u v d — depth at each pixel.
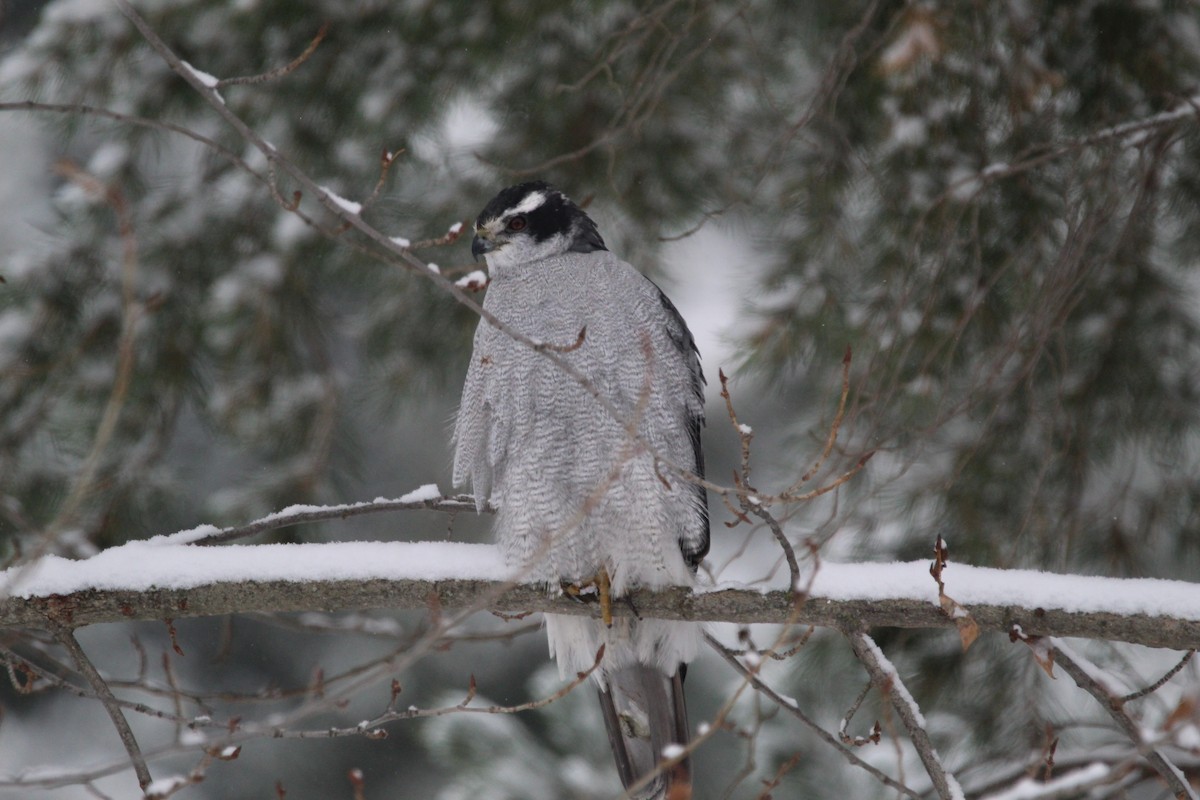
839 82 10.32
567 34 11.54
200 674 16.14
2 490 10.39
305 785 16.03
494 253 9.05
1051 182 10.14
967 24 10.03
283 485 11.09
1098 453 10.20
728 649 7.65
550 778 11.59
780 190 10.88
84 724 16.20
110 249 11.24
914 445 9.40
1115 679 8.33
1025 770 8.84
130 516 10.73
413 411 12.43
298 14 11.34
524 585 7.96
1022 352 9.59
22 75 11.23
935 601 6.68
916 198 10.12
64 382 10.94
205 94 6.03
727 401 5.85
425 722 13.47
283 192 11.45
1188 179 10.28
